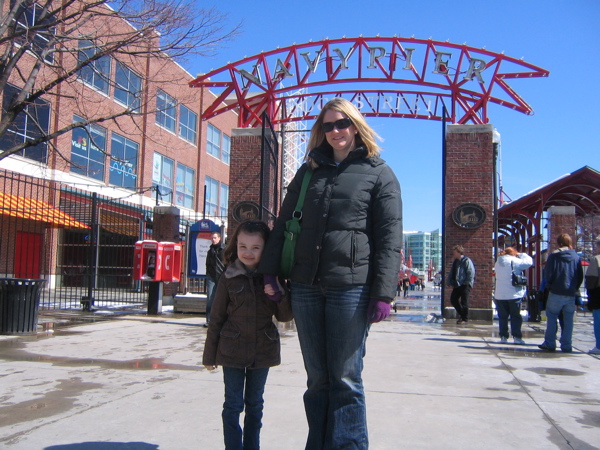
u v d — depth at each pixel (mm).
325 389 2975
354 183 2895
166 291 14547
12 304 8508
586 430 3990
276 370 5992
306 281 2873
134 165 28406
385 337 9289
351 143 3102
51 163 21938
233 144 15078
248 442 3229
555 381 5723
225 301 3215
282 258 3037
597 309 7824
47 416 4125
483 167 13578
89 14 9617
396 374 5949
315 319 2916
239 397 3156
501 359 7148
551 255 8172
